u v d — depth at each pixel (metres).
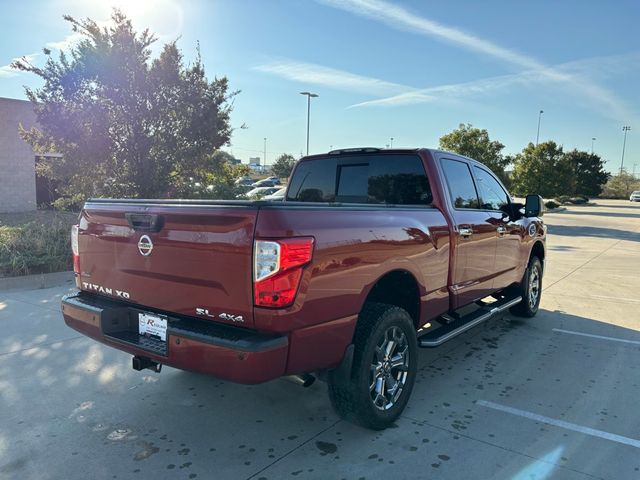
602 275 10.02
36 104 10.82
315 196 5.06
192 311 2.97
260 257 2.64
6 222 14.80
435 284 4.02
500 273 5.40
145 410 3.77
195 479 2.89
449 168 4.63
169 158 11.67
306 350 2.83
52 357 4.76
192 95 11.61
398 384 3.60
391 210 3.59
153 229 3.10
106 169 11.46
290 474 2.95
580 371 4.66
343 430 3.50
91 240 3.59
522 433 3.47
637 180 93.00
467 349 5.30
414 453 3.20
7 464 3.01
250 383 2.64
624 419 3.69
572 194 56.22
